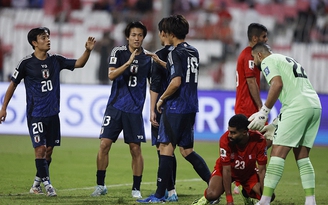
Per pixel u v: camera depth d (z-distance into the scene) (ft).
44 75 80.79
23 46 218.18
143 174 108.27
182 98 71.56
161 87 78.28
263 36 79.87
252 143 64.49
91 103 166.30
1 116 81.87
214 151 143.74
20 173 104.78
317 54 212.23
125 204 70.69
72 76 203.51
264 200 63.36
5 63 214.07
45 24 224.94
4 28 219.61
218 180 65.92
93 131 165.78
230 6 232.73
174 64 70.44
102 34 221.05
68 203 71.26
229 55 219.41
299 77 64.23
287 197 82.12
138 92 80.69
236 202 76.13
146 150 146.92
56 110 82.02
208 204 71.87
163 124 71.92
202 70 217.56
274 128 67.10
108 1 229.04
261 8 231.50
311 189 65.51
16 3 227.81
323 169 119.65
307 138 65.16
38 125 80.18
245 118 62.28
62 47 221.87
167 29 73.31
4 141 154.10
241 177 66.54
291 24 226.58
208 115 166.09
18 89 166.50
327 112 164.96
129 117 80.12
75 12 227.20
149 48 215.72
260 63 67.31
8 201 72.54
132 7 228.02
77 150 141.69
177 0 231.71
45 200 73.97
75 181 96.84
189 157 74.95
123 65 76.64
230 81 216.33
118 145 156.46
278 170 63.10
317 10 229.04
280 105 159.43
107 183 95.71
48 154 83.05
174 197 75.87
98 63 210.38
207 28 224.12
